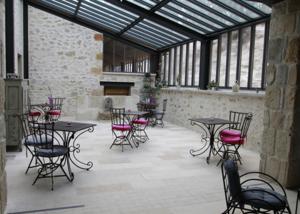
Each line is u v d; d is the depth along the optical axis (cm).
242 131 479
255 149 539
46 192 318
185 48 849
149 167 421
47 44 916
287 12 343
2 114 252
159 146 561
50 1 820
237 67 617
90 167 409
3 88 257
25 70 884
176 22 684
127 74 1001
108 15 793
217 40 695
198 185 353
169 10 621
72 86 955
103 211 277
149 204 296
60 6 842
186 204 298
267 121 376
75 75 954
